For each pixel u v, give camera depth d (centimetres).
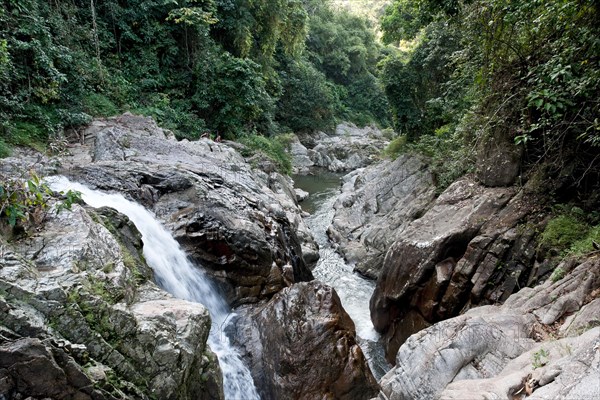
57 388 296
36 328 303
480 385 370
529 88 616
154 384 363
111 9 1497
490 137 787
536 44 606
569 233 595
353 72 4425
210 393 443
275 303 656
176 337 396
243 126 1950
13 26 1012
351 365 541
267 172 1659
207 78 1736
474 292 648
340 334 576
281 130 2948
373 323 844
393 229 1154
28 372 284
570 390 304
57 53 1115
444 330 491
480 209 738
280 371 547
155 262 623
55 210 457
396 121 1639
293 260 953
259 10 2148
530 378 358
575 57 498
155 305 433
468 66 805
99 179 760
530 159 747
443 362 445
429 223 807
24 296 318
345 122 3778
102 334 347
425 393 437
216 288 714
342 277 1087
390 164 1562
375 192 1427
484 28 653
